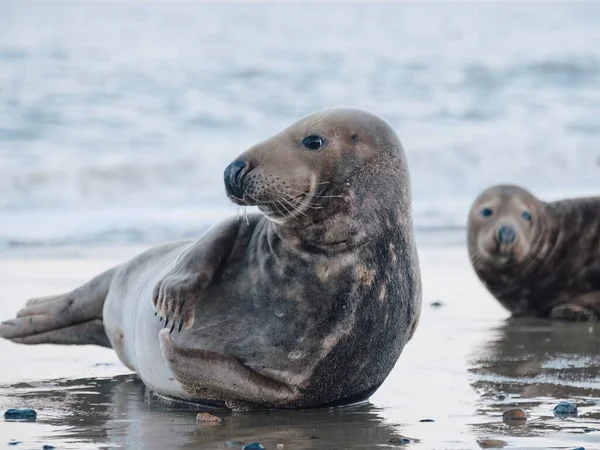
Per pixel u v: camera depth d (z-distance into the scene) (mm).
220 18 93062
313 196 12039
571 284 22516
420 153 41250
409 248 12688
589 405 13227
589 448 10969
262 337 12172
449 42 79500
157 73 58594
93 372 15336
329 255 12031
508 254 22281
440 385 14555
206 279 12156
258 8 105062
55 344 16312
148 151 40125
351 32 84875
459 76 62531
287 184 11906
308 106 51406
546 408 13062
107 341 16016
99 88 53219
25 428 11867
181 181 37281
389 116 50250
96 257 27156
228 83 56562
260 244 12406
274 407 12742
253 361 12211
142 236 30094
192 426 11977
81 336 16109
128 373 15289
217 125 46344
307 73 61156
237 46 72188
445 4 115125
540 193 38281
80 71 58031
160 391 13320
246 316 12258
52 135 42719
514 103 54594
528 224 22656
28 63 59875
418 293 12906
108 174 36438
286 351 12141
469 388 14375
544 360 16641
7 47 65625
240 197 12078
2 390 14078
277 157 12023
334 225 12023
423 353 17188
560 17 100562
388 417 12516
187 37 77062
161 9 99250
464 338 18844
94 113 47344
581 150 42438
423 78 61438
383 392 14031
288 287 12102
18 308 20156
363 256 12109
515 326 20547
